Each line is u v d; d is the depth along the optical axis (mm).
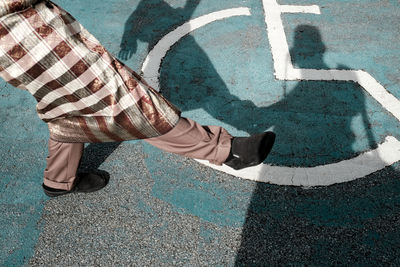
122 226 2406
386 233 2291
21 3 1390
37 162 2877
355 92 3393
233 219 2414
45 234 2379
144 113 1679
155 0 4898
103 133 1811
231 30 4285
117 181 2695
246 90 3471
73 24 1627
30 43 1445
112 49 4082
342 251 2211
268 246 2260
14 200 2590
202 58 3885
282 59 3820
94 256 2262
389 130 3010
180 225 2398
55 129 1888
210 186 2629
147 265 2207
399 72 3607
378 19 4387
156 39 4199
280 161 2791
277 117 3178
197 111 3279
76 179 2473
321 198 2512
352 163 2752
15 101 3467
